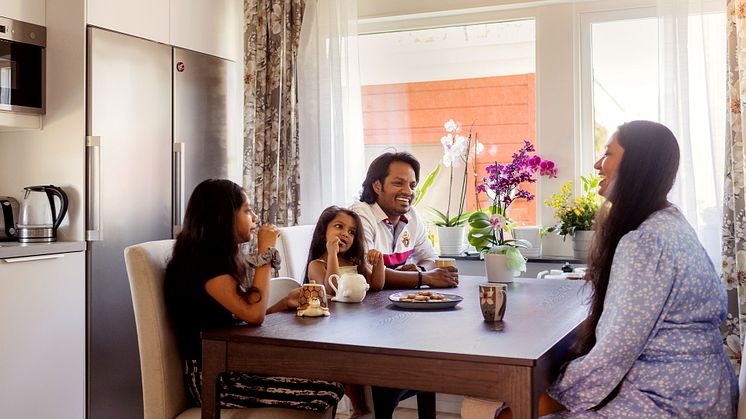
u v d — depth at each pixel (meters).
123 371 3.32
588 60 3.55
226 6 4.02
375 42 4.03
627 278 1.69
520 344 1.63
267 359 1.74
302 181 3.83
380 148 4.03
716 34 3.06
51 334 3.00
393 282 2.64
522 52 3.72
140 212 3.41
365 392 2.80
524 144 3.42
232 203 2.01
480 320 1.96
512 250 2.77
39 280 2.95
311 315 2.02
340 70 3.74
